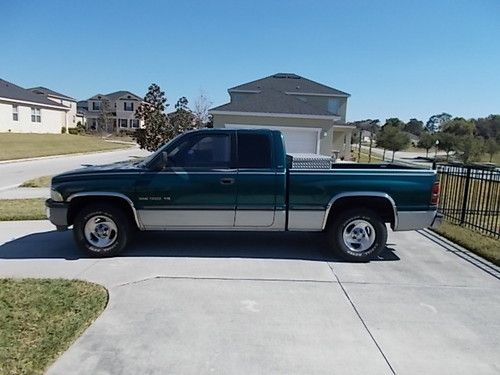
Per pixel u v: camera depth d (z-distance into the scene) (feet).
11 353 10.30
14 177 53.67
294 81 121.39
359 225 18.86
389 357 10.72
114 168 18.92
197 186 18.35
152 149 68.39
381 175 18.44
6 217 26.68
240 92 113.29
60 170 63.93
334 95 117.91
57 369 9.77
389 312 13.42
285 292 14.87
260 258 18.95
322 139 68.08
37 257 18.69
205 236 22.72
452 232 24.14
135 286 15.11
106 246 18.69
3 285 14.87
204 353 10.68
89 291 14.43
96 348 10.75
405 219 18.54
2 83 131.85
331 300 14.26
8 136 114.11
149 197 18.33
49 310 12.83
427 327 12.45
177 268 17.22
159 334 11.59
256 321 12.53
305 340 11.47
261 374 9.84
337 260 18.94
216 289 14.97
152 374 9.71
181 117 70.69
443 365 10.44
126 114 245.86
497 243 21.65
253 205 18.51
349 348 11.12
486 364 10.55
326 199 18.45
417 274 17.26
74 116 207.72
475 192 28.71
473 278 16.88
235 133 18.69
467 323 12.80
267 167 18.52
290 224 18.76
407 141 161.79
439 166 30.60
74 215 19.10
